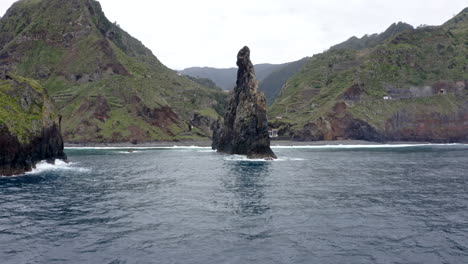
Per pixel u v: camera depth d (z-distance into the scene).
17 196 42.56
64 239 26.20
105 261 22.14
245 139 109.00
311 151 146.00
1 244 25.12
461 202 39.19
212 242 25.66
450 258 22.83
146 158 108.06
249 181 55.72
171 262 22.02
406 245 25.17
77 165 83.25
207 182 54.72
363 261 22.31
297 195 43.31
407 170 71.44
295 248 24.52
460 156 111.88
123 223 30.44
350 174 64.75
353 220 31.52
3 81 78.44
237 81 129.38
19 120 69.50
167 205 37.56
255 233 27.77
